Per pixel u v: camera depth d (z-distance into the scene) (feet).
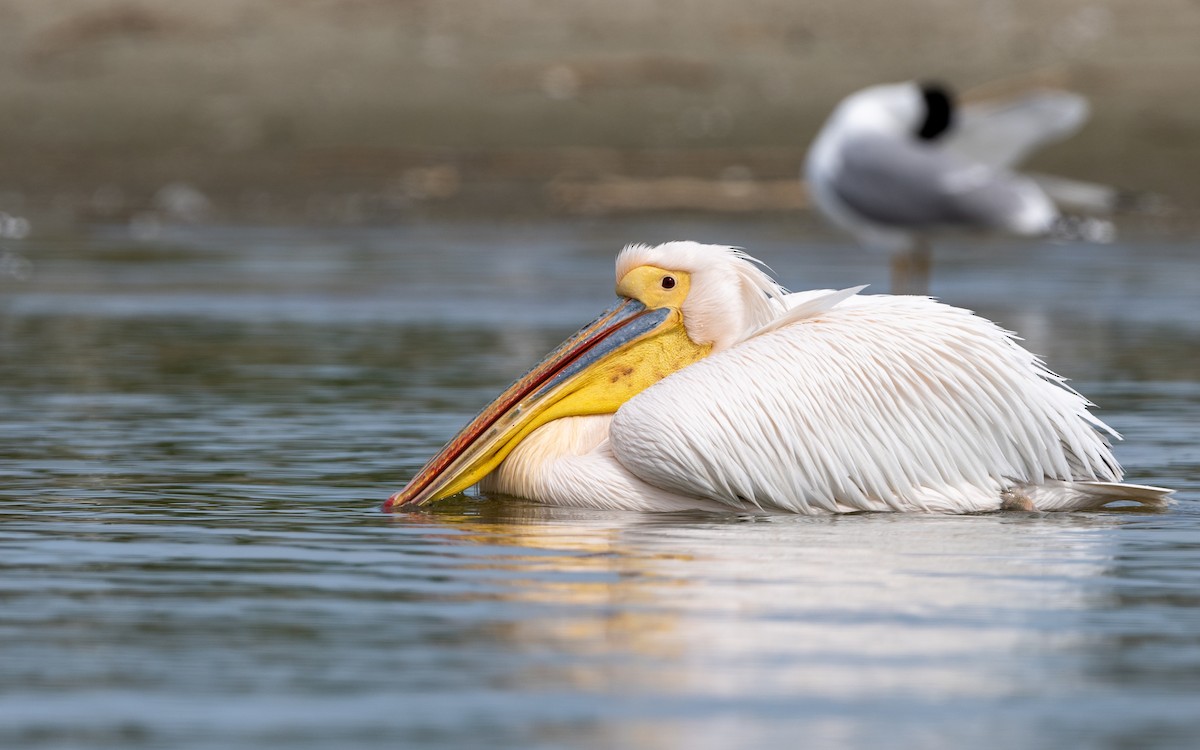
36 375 58.65
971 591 28.04
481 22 158.30
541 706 21.72
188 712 21.56
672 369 38.45
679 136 138.82
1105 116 138.72
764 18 159.33
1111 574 29.48
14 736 20.68
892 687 22.57
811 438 35.55
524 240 113.29
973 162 96.63
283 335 70.59
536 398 37.91
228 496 37.55
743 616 26.21
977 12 160.97
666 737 20.52
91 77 148.46
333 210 123.44
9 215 119.55
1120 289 92.07
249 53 152.56
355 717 21.35
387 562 30.37
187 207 123.75
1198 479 40.34
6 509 35.81
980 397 36.14
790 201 127.03
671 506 36.29
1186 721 21.24
